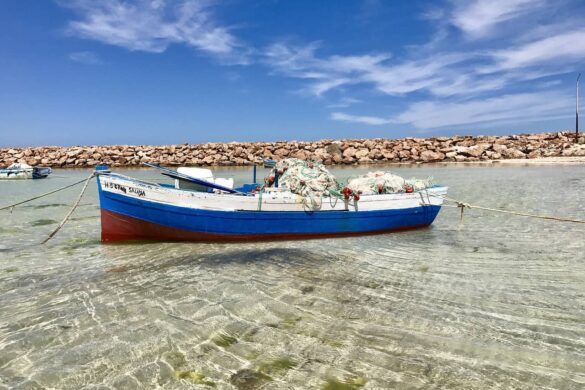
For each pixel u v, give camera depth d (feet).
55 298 21.30
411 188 41.86
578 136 152.76
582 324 18.02
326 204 36.63
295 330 17.37
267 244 34.24
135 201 33.40
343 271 26.12
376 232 39.01
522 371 14.30
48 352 15.61
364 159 140.26
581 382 13.69
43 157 148.46
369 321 18.25
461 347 15.93
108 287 22.98
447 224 43.75
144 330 17.35
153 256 30.07
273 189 36.50
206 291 22.11
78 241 35.58
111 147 158.61
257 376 13.97
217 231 34.32
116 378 13.91
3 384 13.58
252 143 157.58
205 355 15.33
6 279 24.66
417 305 20.18
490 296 21.48
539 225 41.11
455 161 138.00
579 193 60.95
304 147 150.41
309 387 13.35
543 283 23.70
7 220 46.19
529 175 89.10
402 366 14.57
